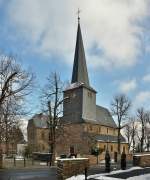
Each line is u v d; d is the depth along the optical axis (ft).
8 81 115.85
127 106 262.88
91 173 85.20
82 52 268.41
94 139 238.68
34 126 301.84
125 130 315.99
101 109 310.04
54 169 108.37
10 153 217.36
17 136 137.90
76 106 253.03
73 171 77.36
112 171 93.25
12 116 122.31
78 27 271.28
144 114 305.73
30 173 90.07
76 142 235.61
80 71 264.31
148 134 306.76
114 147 279.49
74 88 256.32
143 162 116.67
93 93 269.44
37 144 278.87
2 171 97.96
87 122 248.32
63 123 170.40
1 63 118.73
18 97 121.08
